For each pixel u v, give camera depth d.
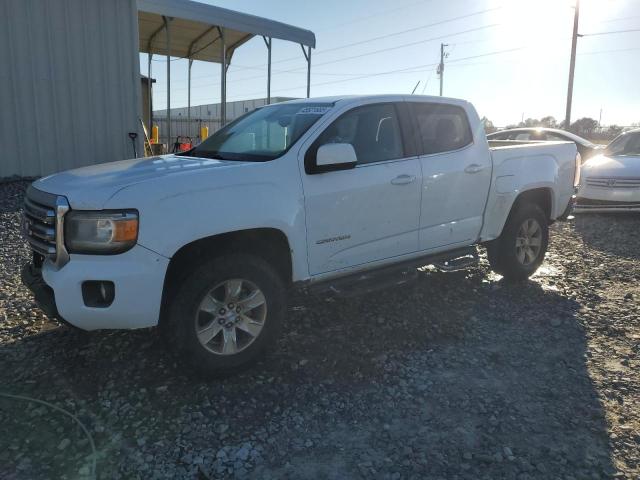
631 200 9.60
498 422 3.27
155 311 3.37
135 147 11.50
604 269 6.56
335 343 4.32
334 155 3.95
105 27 10.84
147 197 3.32
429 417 3.32
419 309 5.09
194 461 2.86
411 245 4.74
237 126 5.00
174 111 30.05
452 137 5.12
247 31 12.73
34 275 3.80
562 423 3.27
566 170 6.14
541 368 3.97
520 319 4.91
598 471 2.84
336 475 2.78
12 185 9.84
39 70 10.18
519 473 2.81
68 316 3.32
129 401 3.42
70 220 3.30
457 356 4.14
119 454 2.91
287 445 3.03
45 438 3.03
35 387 3.56
